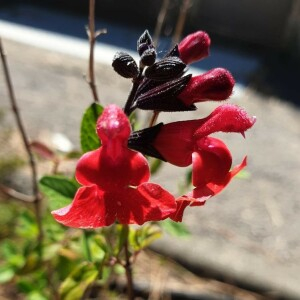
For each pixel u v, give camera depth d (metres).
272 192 0.14
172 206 0.05
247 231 0.12
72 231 0.09
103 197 0.05
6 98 0.17
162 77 0.06
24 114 0.16
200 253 0.11
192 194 0.05
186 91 0.06
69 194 0.07
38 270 0.08
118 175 0.05
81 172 0.05
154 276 0.11
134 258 0.07
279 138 0.17
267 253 0.12
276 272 0.11
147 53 0.06
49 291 0.09
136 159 0.05
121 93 0.19
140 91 0.06
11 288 0.10
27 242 0.09
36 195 0.08
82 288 0.07
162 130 0.06
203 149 0.06
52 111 0.17
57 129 0.16
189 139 0.06
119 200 0.05
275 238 0.12
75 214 0.05
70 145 0.15
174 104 0.06
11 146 0.14
